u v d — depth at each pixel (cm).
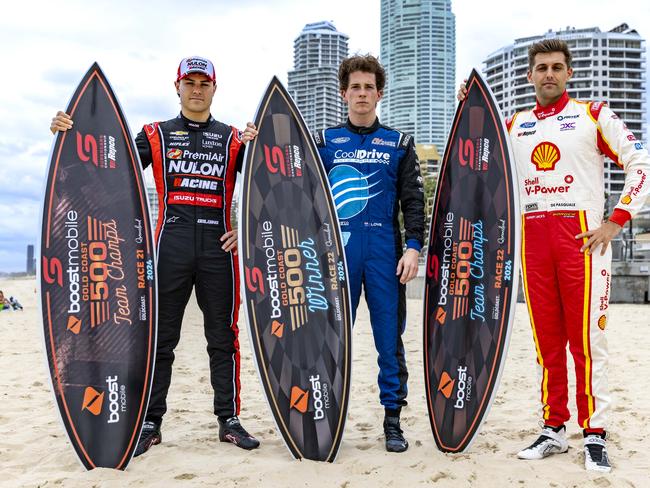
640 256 1884
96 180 280
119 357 271
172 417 367
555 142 268
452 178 303
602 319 258
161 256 284
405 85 16688
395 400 288
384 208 289
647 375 488
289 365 277
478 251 292
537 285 274
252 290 278
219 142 294
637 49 9431
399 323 292
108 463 259
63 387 261
